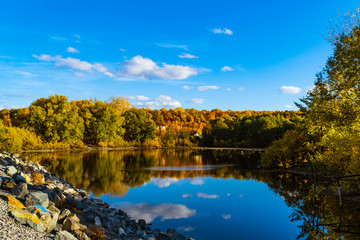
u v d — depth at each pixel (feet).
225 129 359.25
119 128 302.66
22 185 32.91
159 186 76.84
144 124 332.39
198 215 50.06
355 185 68.28
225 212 52.13
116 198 62.18
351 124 62.34
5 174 42.91
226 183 83.10
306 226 44.39
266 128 302.45
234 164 137.80
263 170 114.32
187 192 69.51
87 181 81.56
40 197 31.09
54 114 220.84
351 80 58.80
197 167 123.54
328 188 75.66
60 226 29.01
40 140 209.67
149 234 36.63
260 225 44.98
